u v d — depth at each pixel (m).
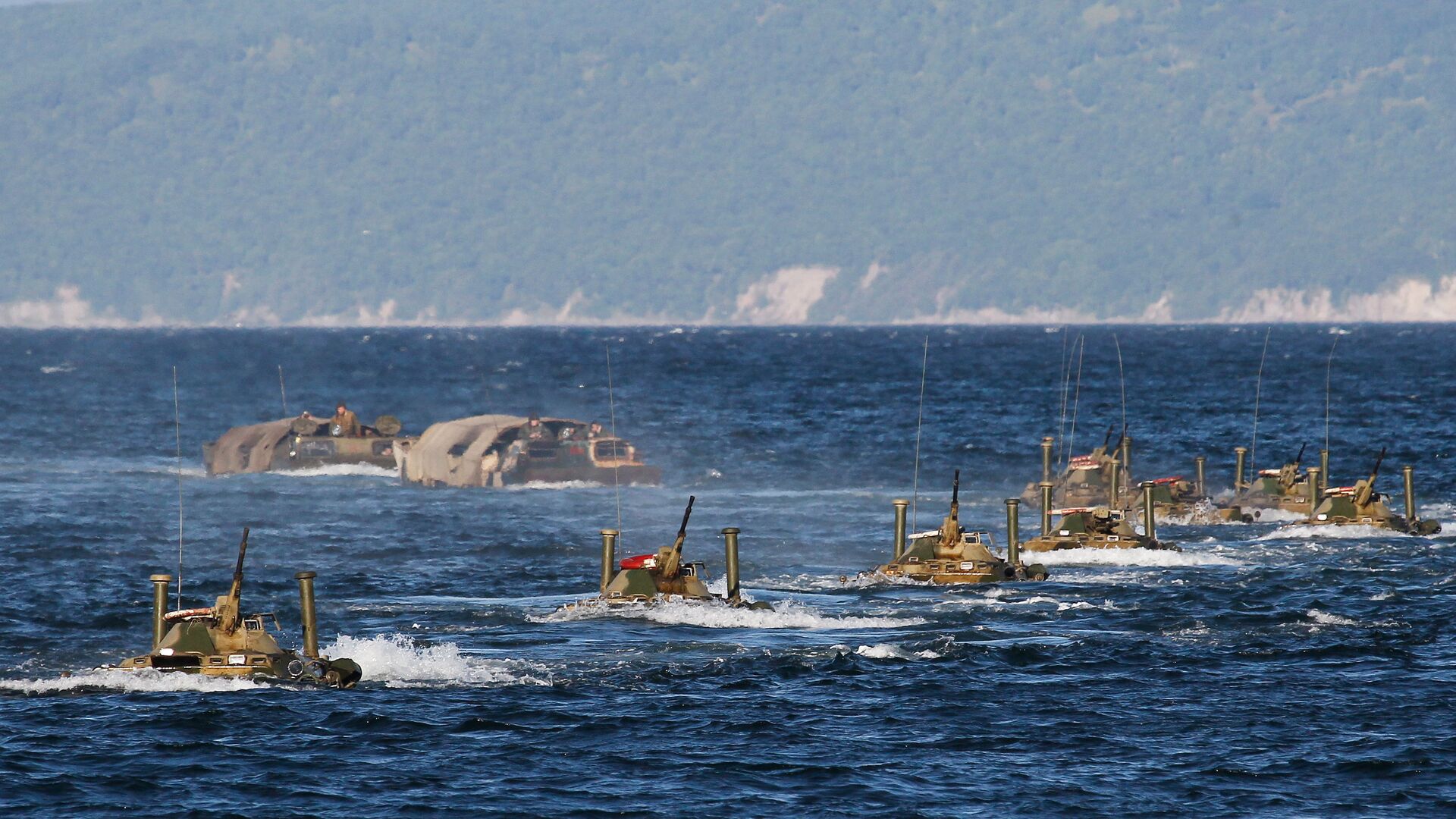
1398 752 98.00
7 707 106.44
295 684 112.44
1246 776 94.00
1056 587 157.00
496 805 88.88
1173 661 121.62
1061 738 101.31
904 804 89.25
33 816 86.75
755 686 113.62
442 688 112.62
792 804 89.19
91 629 136.12
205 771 93.81
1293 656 123.50
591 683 114.19
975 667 119.62
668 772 94.31
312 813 87.50
